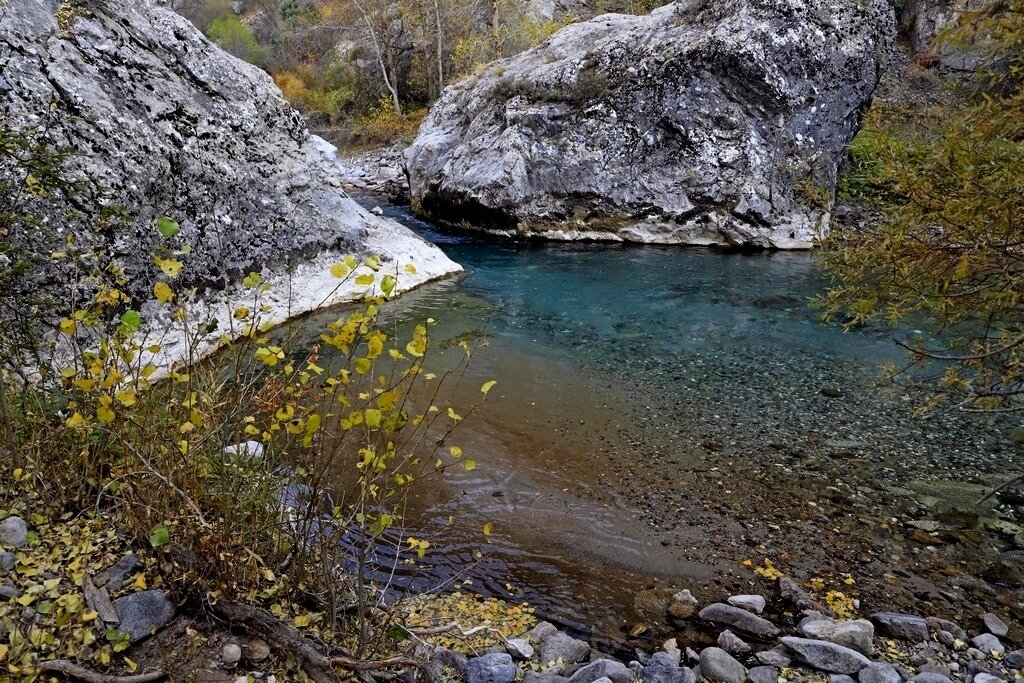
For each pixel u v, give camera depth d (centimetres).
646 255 1080
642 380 549
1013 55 251
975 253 260
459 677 234
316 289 725
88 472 254
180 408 247
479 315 733
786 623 279
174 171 634
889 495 377
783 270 952
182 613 218
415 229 1337
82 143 543
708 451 429
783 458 420
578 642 257
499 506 362
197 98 700
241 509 232
